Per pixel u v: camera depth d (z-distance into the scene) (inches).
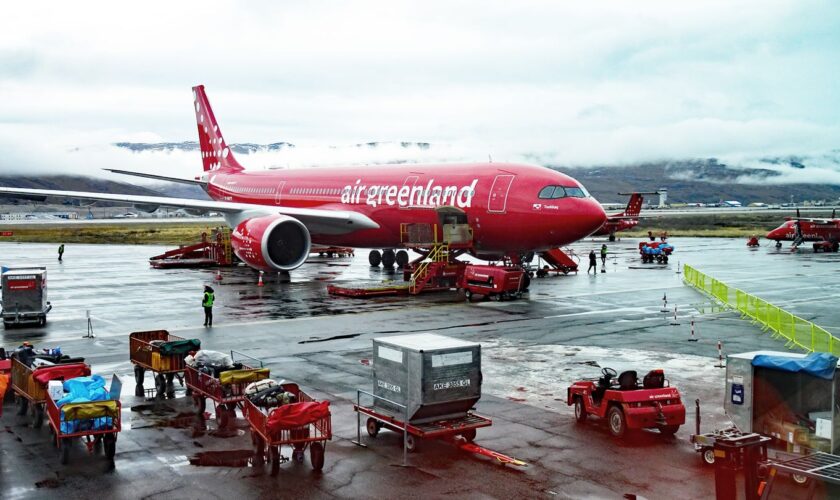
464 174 1763.0
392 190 1913.1
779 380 624.4
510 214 1628.9
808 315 1438.2
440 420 683.4
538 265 2239.2
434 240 1764.3
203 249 2593.5
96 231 5393.7
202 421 757.9
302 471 622.5
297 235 1862.7
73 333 1226.0
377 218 1957.4
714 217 7470.5
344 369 967.6
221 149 2893.7
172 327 1278.3
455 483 594.9
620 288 1850.4
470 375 681.0
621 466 631.2
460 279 1750.7
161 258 2554.1
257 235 1743.4
